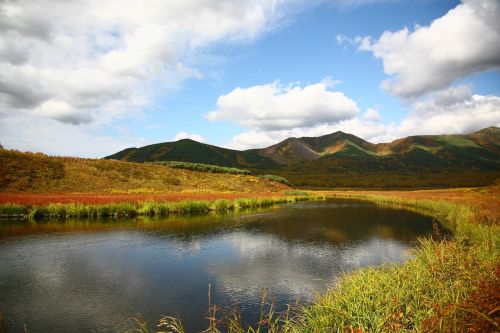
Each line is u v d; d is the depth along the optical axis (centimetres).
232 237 1998
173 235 2034
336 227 2423
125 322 838
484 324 397
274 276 1234
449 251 891
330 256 1543
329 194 7588
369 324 577
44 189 4184
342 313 610
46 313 888
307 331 616
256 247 1727
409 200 4775
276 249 1683
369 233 2162
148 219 2769
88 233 2050
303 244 1811
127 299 994
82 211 2822
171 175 6325
